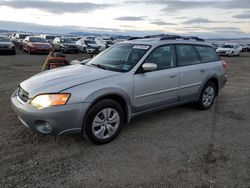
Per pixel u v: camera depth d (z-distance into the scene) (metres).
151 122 4.57
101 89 3.43
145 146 3.59
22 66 12.51
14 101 3.56
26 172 2.86
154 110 4.32
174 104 4.67
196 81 4.99
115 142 3.69
